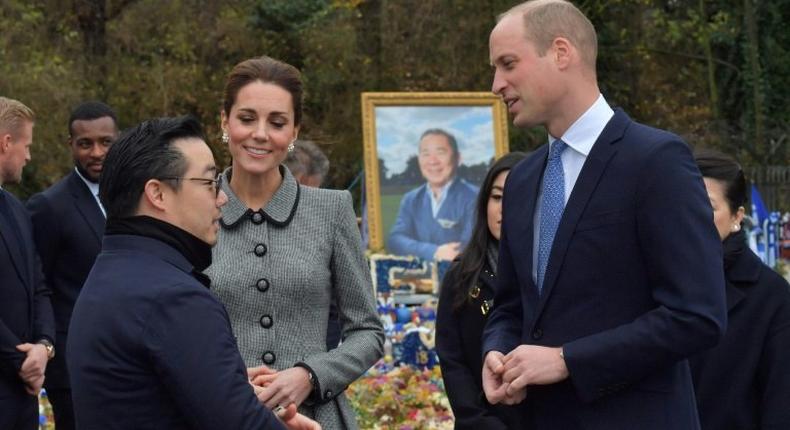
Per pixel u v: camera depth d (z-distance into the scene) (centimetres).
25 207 561
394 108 1430
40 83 1819
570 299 319
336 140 2173
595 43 331
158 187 283
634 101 2300
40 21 1942
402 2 2133
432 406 813
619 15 2242
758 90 2217
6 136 538
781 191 2092
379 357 388
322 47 2178
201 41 2122
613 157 318
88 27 2030
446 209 1429
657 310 306
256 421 265
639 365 305
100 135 571
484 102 1457
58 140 1831
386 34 2147
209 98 2105
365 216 1430
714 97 2228
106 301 270
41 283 545
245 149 374
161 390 267
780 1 2269
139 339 264
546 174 335
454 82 2139
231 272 367
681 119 2289
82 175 579
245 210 377
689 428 324
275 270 370
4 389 506
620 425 315
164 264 277
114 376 265
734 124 2341
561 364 311
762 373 372
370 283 393
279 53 2198
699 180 313
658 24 2191
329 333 518
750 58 2230
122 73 2042
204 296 272
